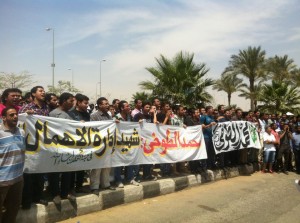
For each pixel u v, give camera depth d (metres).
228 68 38.41
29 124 5.24
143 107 8.73
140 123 7.41
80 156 5.93
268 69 37.44
